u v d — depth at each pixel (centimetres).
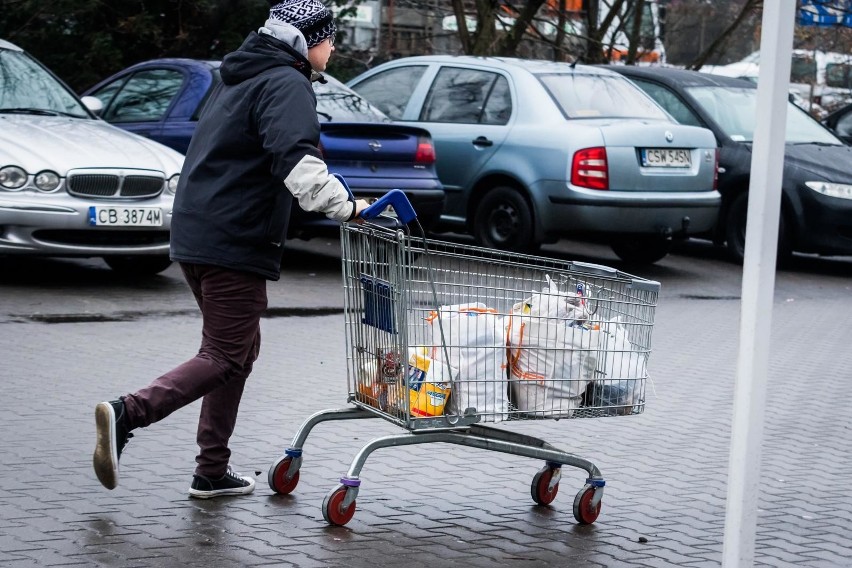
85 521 523
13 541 494
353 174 1235
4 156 1062
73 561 475
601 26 2239
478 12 2083
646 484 638
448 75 1499
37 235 1070
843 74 2708
